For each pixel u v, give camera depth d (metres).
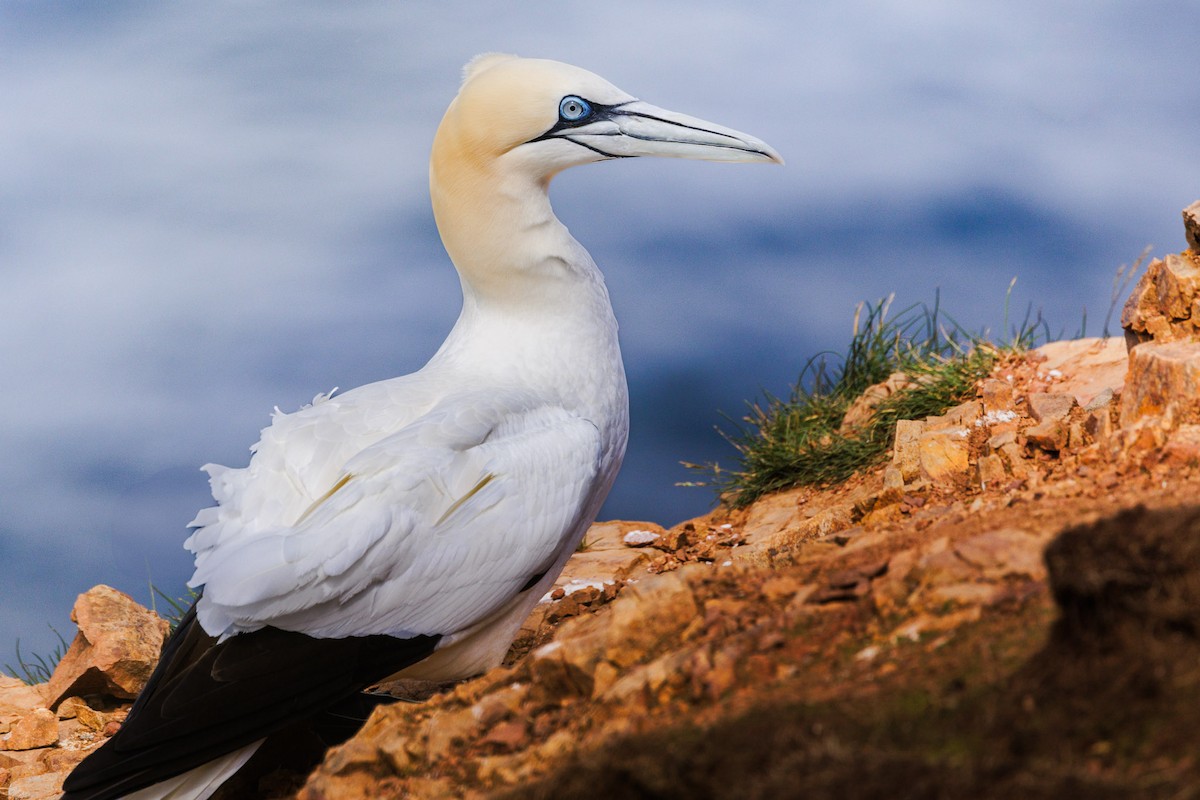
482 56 11.55
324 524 9.04
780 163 11.23
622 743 5.87
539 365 11.02
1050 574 5.44
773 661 6.52
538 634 11.76
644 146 11.09
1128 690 5.17
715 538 13.24
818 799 5.08
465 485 9.58
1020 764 5.08
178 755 8.52
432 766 7.01
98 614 12.31
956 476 11.00
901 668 6.01
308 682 9.02
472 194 10.99
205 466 9.78
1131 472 8.17
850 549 7.72
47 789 10.38
